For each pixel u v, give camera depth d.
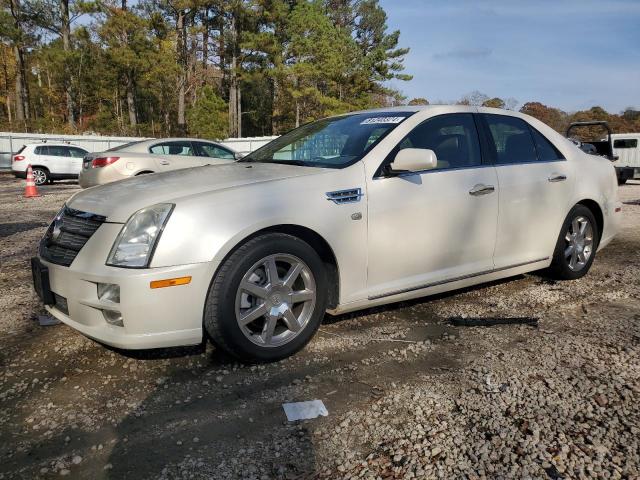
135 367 3.06
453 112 4.01
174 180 3.26
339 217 3.21
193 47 47.16
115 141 26.61
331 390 2.79
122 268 2.73
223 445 2.31
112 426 2.47
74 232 2.99
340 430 2.41
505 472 2.10
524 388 2.76
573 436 2.33
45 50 39.31
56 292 3.01
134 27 39.41
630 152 18.09
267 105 57.69
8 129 37.25
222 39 46.09
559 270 4.63
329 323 3.73
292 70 42.47
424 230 3.58
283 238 3.03
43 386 2.85
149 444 2.32
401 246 3.49
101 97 44.44
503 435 2.34
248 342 2.97
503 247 4.09
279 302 3.07
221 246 2.81
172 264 2.74
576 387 2.76
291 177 3.21
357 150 3.57
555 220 4.44
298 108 46.47
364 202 3.32
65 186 16.95
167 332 2.78
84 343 3.39
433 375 2.94
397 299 3.57
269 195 3.03
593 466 2.13
